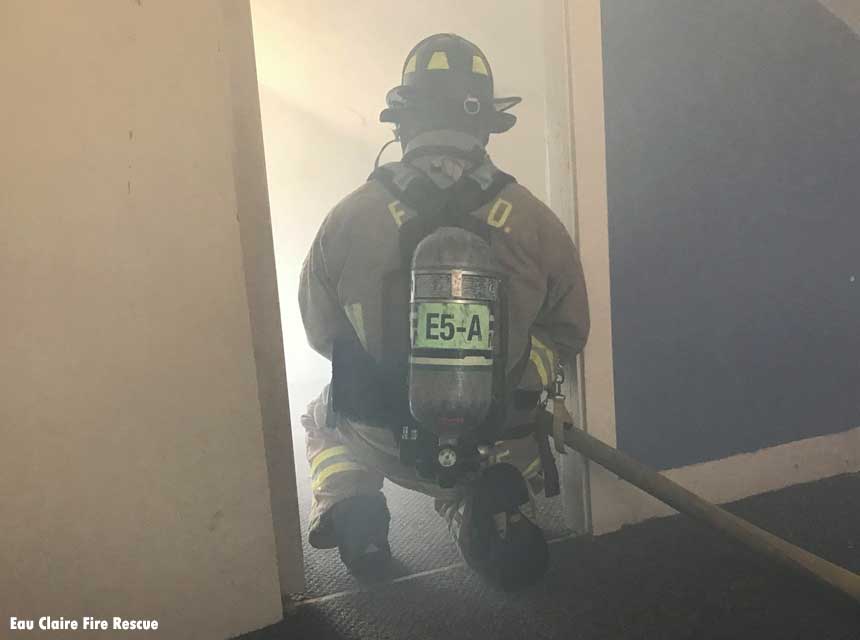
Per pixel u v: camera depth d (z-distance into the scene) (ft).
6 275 2.90
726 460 4.95
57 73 2.93
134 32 3.06
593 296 4.37
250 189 3.67
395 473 4.00
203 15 3.21
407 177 3.79
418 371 3.26
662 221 4.62
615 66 4.39
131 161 3.09
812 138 5.25
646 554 4.17
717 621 3.39
